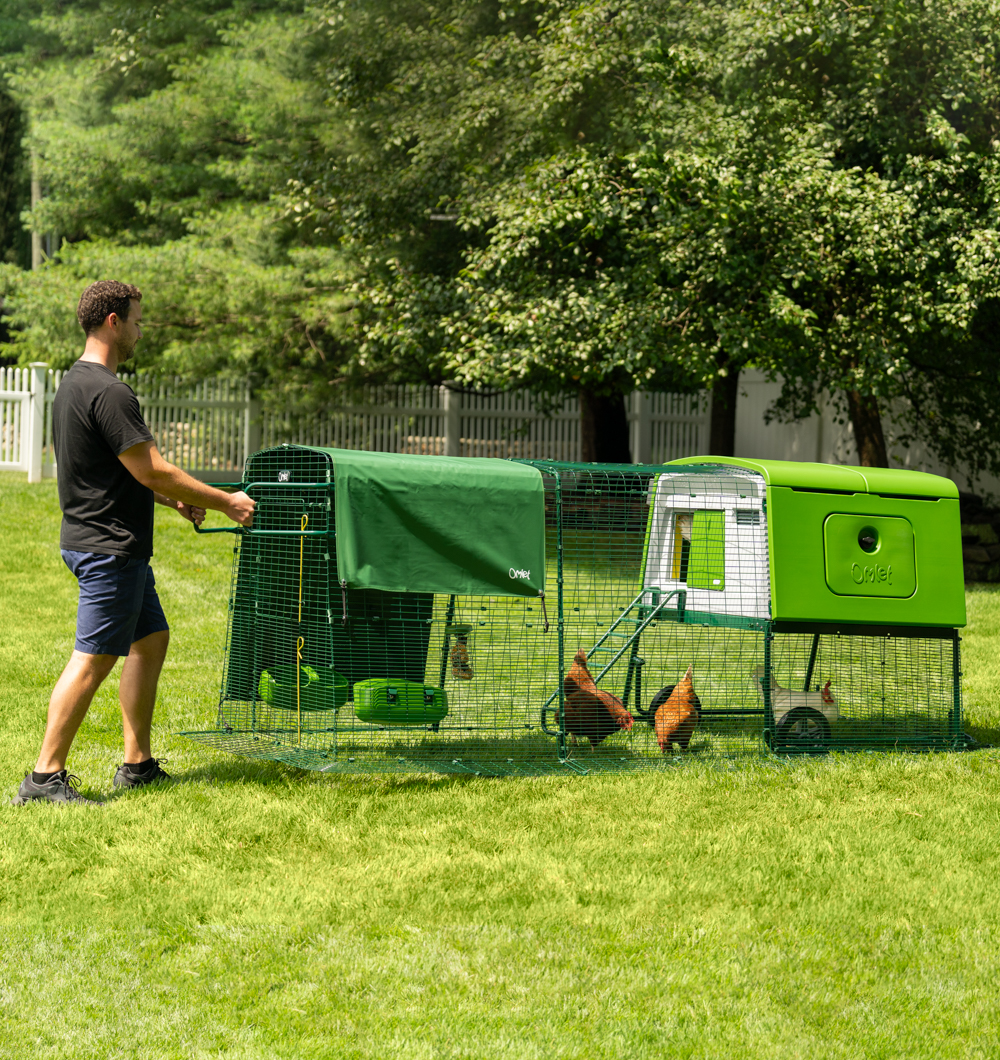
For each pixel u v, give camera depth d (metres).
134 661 4.92
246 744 5.62
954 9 11.19
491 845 4.30
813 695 5.94
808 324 11.41
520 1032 2.93
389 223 14.00
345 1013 3.01
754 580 5.75
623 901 3.79
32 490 13.60
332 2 14.00
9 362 23.45
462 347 12.54
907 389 14.81
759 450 20.28
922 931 3.61
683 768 5.42
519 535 5.31
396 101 13.50
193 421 16.58
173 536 12.14
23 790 4.62
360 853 4.20
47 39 26.66
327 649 5.47
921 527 5.87
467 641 6.07
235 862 4.06
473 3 13.31
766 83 11.50
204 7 21.69
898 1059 2.84
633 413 19.09
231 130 19.59
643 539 6.56
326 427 17.20
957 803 4.94
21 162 29.08
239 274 15.26
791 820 4.68
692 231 11.16
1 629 8.20
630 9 11.32
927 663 6.99
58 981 3.16
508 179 11.97
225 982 3.17
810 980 3.26
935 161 11.16
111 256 15.71
